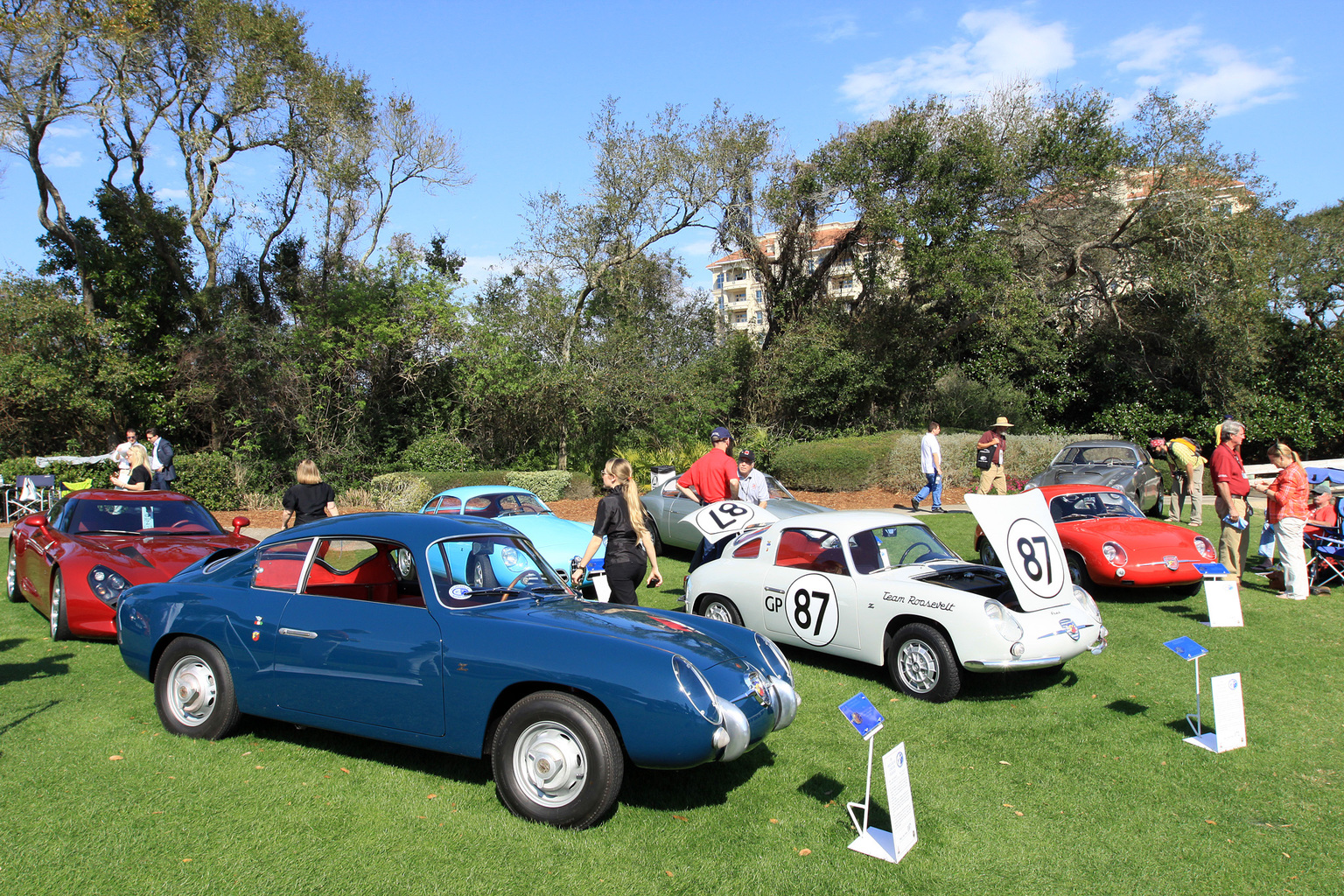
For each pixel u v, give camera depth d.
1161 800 4.37
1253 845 3.89
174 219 22.77
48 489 16.27
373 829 3.87
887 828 4.00
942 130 22.33
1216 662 6.80
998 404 23.97
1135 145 22.25
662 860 3.65
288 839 3.75
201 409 21.52
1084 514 9.64
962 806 4.28
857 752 4.98
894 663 6.14
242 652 4.79
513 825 3.92
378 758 4.75
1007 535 6.10
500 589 4.76
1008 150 22.81
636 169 23.75
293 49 21.36
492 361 21.88
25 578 8.38
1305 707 5.76
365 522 4.92
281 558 5.00
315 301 22.33
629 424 22.42
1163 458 16.72
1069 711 5.70
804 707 5.82
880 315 24.39
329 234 24.14
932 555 6.98
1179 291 22.67
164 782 4.34
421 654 4.26
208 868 3.48
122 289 21.64
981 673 6.20
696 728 3.77
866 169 22.30
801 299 25.70
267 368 21.02
